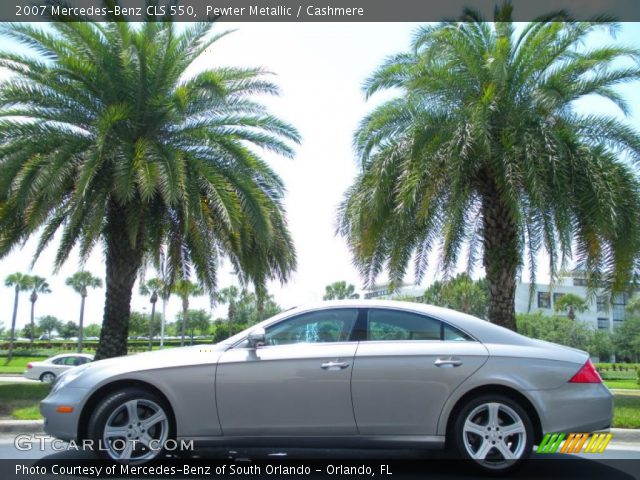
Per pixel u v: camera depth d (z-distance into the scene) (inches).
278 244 577.3
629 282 445.7
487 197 484.7
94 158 447.5
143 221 527.2
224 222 527.8
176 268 599.2
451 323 232.7
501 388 220.5
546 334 2659.9
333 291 2780.5
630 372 2672.2
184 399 221.0
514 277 481.1
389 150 453.1
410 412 219.1
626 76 458.3
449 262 506.9
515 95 468.1
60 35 505.4
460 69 466.3
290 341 231.9
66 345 3021.7
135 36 501.0
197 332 3686.0
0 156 459.8
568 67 462.9
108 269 541.3
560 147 424.5
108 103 511.5
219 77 502.9
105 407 220.2
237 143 530.3
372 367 221.1
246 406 220.4
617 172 433.1
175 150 495.8
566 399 218.4
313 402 219.6
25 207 468.8
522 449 215.2
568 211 423.8
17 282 2770.7
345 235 530.3
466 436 217.6
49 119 496.1
